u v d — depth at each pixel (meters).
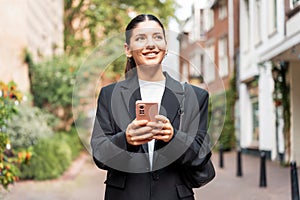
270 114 16.11
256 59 17.22
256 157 17.67
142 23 2.13
